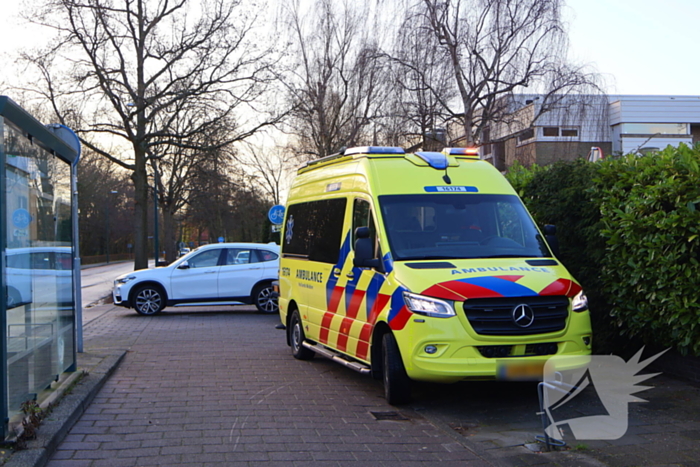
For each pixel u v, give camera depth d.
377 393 7.77
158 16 23.45
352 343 7.82
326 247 8.91
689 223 6.83
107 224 75.19
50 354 6.58
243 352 10.70
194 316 16.61
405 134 19.16
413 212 7.46
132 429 5.98
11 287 5.24
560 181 9.52
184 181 42.84
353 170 8.33
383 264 7.11
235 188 36.44
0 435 4.95
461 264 6.91
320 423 6.35
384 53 19.36
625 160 8.35
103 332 13.27
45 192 6.42
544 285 6.59
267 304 16.92
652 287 7.36
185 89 23.28
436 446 5.64
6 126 5.16
